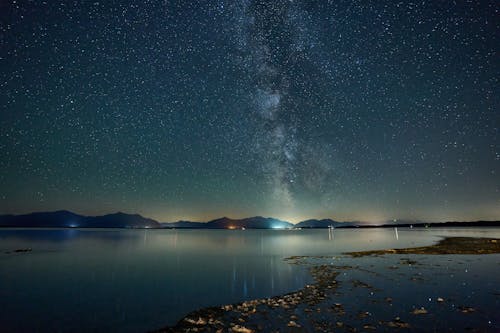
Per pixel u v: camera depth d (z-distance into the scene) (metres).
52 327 10.74
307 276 18.95
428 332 9.09
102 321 11.27
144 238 78.19
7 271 22.66
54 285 17.62
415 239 57.53
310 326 9.74
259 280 18.28
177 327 10.23
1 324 11.09
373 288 14.77
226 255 33.59
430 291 13.98
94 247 45.56
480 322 9.83
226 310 11.77
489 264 22.00
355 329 9.41
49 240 63.75
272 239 72.69
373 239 62.25
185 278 19.52
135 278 19.66
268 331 9.41
